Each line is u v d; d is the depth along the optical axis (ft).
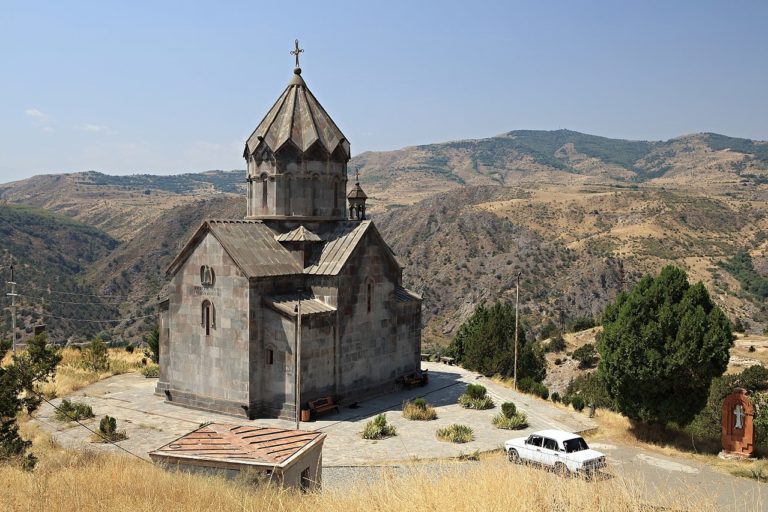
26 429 90.48
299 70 121.90
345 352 110.63
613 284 417.08
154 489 46.68
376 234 118.01
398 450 86.38
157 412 104.83
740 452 87.35
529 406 115.96
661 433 99.76
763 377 131.03
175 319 110.01
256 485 50.96
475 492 37.37
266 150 114.01
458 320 424.46
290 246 112.78
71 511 41.50
